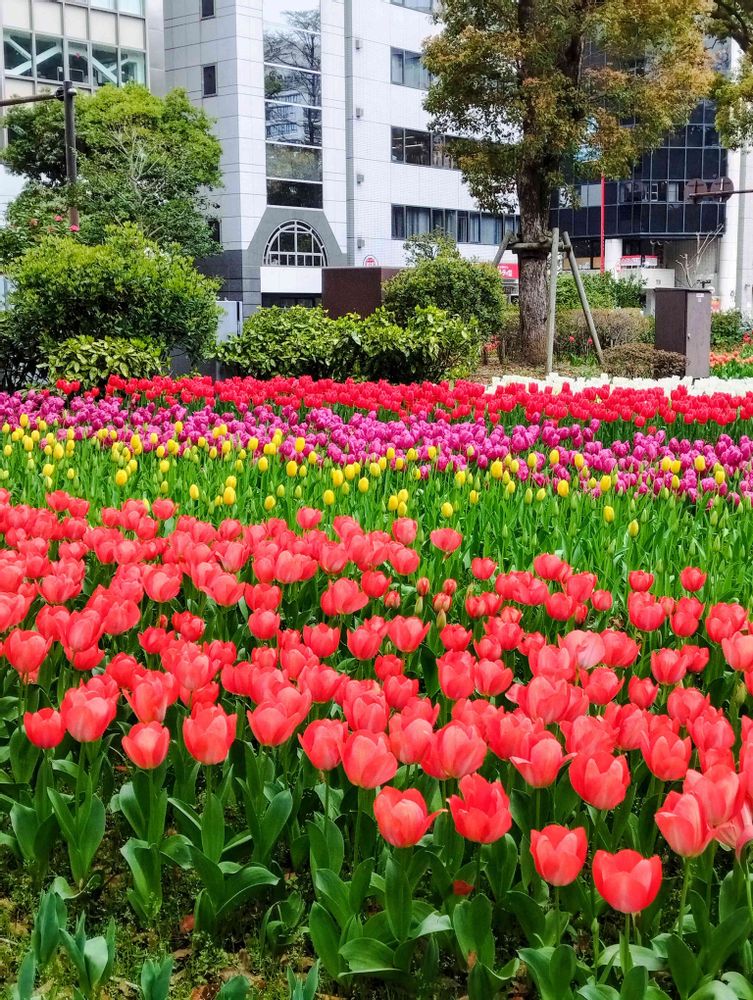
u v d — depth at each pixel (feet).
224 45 148.05
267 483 22.15
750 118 97.04
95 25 141.18
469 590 14.43
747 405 31.09
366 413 34.53
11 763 10.47
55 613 11.13
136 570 12.98
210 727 8.21
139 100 123.24
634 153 75.25
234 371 53.36
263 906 9.07
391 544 14.06
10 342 48.11
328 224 162.71
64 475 23.09
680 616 11.89
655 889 6.31
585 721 8.39
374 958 7.77
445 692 9.62
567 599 12.51
